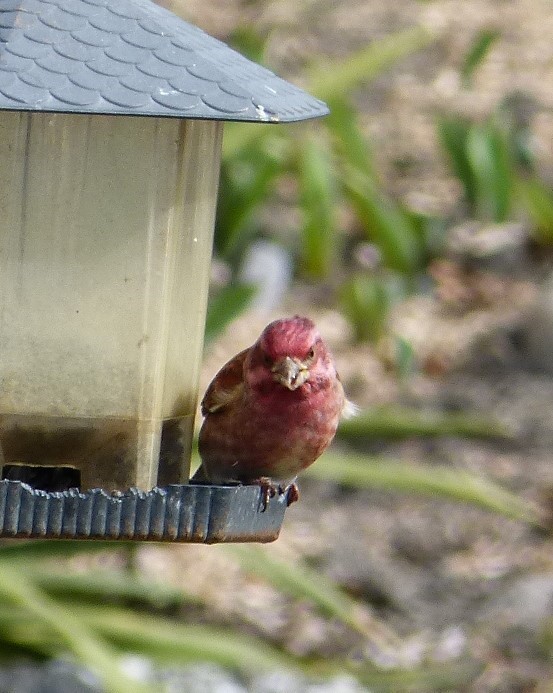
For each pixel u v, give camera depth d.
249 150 14.52
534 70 21.80
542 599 12.16
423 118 20.52
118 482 5.88
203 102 5.06
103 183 5.68
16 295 5.69
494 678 11.14
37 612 9.16
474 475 13.88
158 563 12.65
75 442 5.85
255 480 6.48
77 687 9.88
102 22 5.36
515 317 16.52
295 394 6.29
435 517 13.54
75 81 5.03
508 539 13.17
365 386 15.15
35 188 5.64
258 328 15.66
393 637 11.77
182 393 6.07
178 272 5.91
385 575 12.56
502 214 15.68
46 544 10.22
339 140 15.50
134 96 5.02
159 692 9.08
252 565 10.29
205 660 10.04
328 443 6.52
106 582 10.45
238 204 14.74
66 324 5.73
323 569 12.57
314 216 15.76
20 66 5.06
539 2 23.86
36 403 5.77
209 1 22.38
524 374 15.68
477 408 14.91
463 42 22.41
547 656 11.45
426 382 15.38
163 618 11.79
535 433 14.61
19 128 5.59
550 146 19.58
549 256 17.83
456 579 12.59
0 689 9.68
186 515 5.57
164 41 5.32
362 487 14.06
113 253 5.73
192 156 5.84
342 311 15.88
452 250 17.84
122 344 5.79
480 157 15.55
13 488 5.43
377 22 22.61
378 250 16.39
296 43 21.22
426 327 16.31
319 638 11.72
